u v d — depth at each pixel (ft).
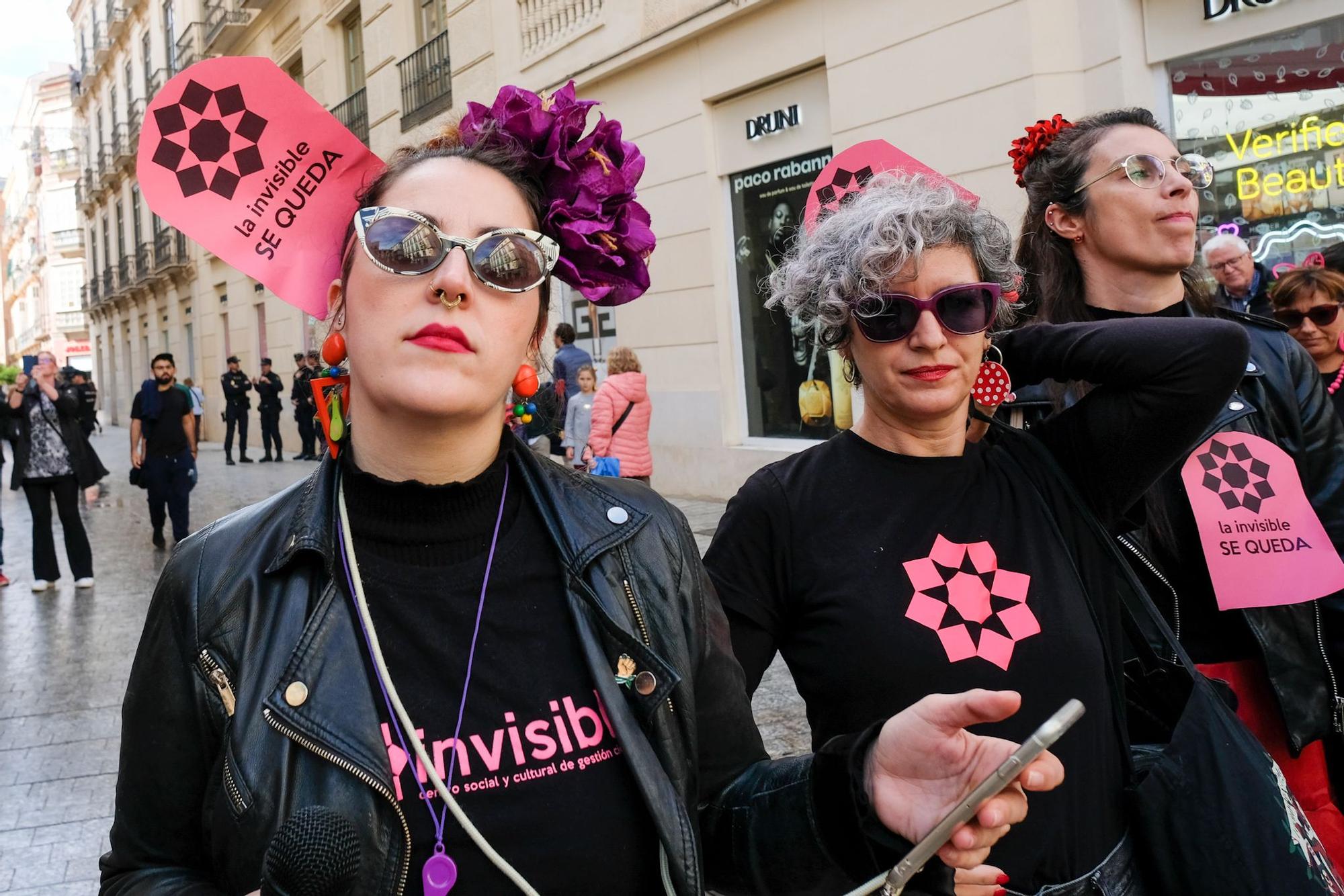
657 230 31.76
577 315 35.99
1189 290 7.40
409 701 3.64
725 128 29.37
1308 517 6.14
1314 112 18.01
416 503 3.88
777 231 28.17
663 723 3.89
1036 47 20.62
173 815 3.68
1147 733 5.49
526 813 3.59
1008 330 6.27
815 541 5.36
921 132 23.09
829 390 26.99
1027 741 3.32
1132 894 4.82
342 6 52.13
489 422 3.97
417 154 4.16
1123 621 5.61
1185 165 6.77
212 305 80.33
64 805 11.61
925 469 5.47
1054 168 7.07
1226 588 6.02
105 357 133.39
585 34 32.99
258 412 70.85
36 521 23.70
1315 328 10.24
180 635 3.72
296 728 3.46
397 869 3.43
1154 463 5.37
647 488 4.53
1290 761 6.35
